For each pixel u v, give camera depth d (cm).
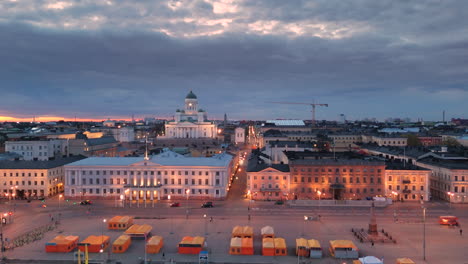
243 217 12850
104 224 12006
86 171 15850
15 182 16175
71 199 15738
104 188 15825
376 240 10231
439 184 15988
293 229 11431
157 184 15725
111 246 10000
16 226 11850
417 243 10194
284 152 19162
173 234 10981
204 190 15688
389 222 12188
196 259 9106
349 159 15962
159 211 13725
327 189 15412
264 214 13238
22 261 8969
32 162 16800
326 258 9181
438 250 9681
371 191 15350
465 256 9281
